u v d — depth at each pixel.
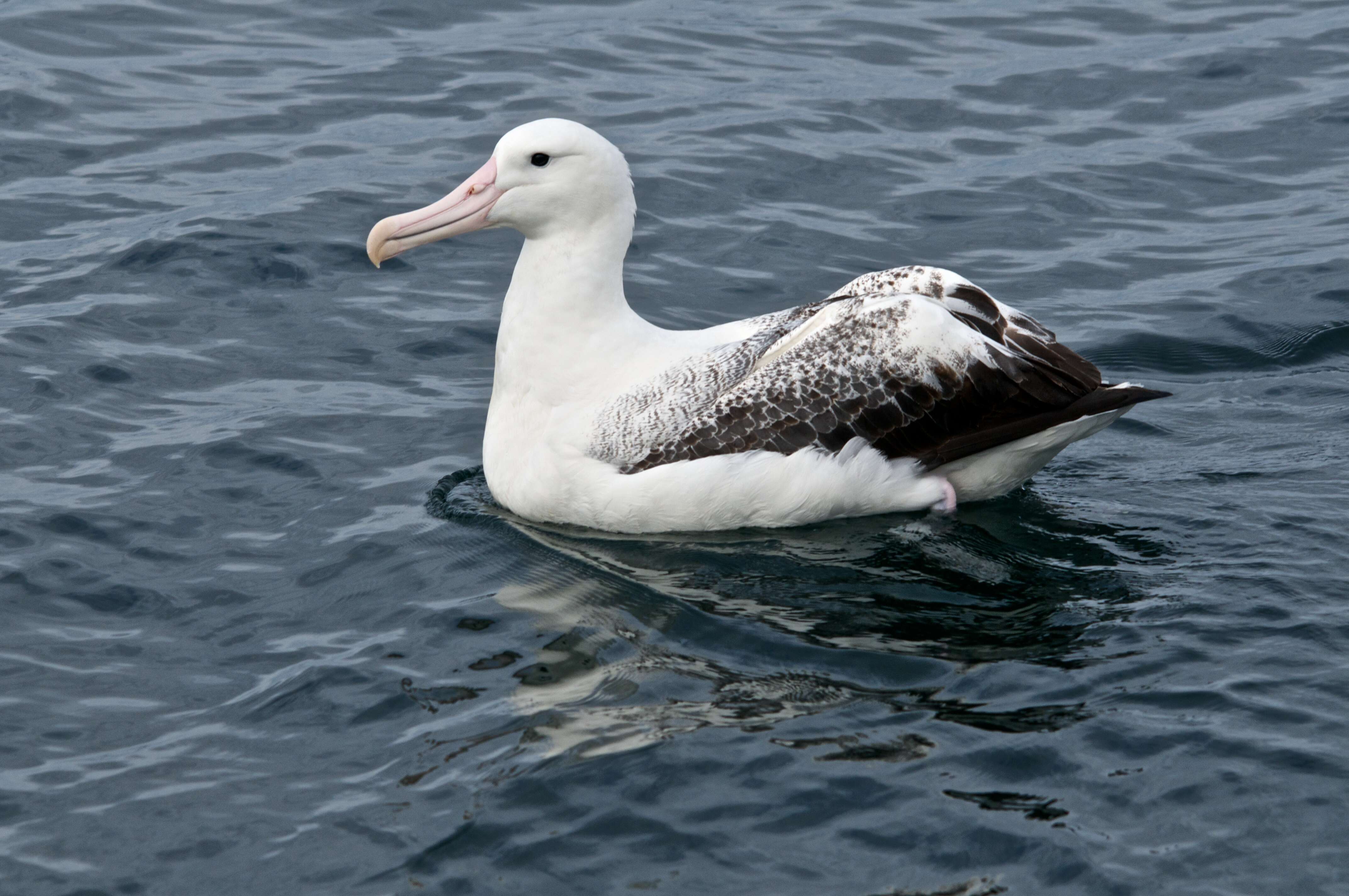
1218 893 8.54
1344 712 10.05
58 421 14.80
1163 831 9.04
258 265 18.19
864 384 12.82
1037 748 9.79
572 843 9.06
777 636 11.30
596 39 24.81
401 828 9.26
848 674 10.77
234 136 21.41
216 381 15.79
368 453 14.52
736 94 22.89
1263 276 18.09
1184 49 24.39
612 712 10.32
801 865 8.86
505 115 22.00
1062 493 13.72
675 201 19.83
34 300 17.20
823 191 20.25
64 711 10.56
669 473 12.72
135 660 11.19
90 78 22.97
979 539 12.82
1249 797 9.28
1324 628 11.07
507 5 26.20
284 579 12.29
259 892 8.82
